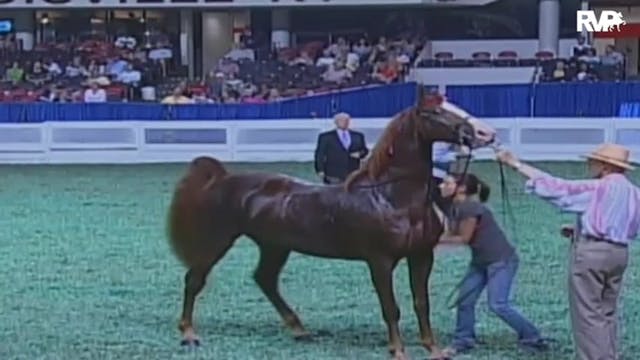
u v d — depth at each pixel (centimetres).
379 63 3638
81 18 4288
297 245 776
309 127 2655
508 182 1994
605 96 2686
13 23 4197
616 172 684
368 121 2594
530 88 2702
